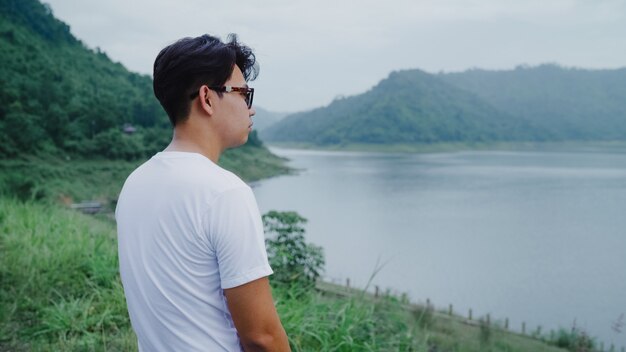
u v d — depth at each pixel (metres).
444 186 114.56
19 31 142.75
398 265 43.97
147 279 1.02
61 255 4.83
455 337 10.71
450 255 48.53
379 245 52.56
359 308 4.00
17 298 3.93
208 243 0.97
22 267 4.54
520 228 64.19
